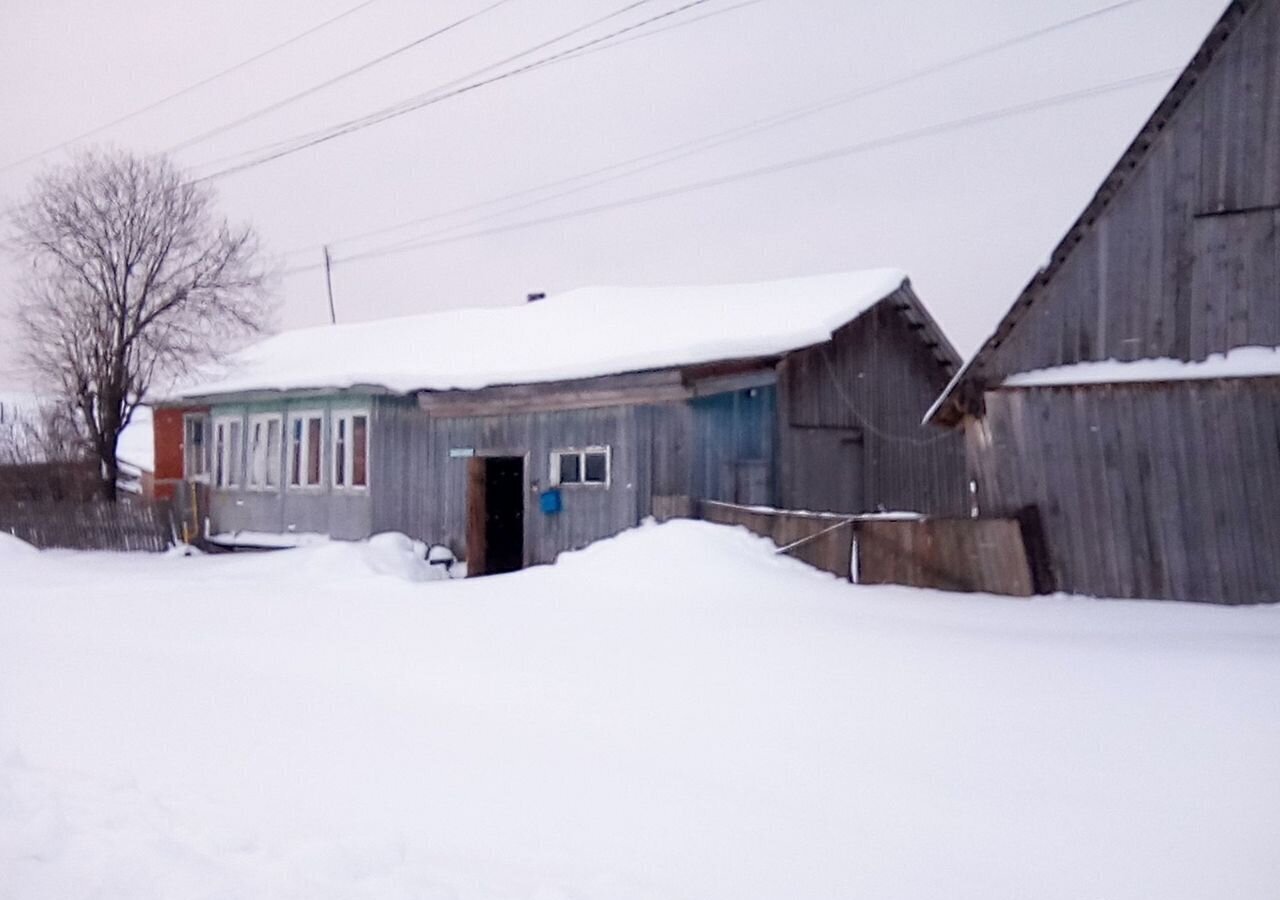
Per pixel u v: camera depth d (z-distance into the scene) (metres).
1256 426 12.18
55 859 4.81
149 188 26.33
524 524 18.95
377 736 6.84
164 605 13.52
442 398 19.92
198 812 5.43
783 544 14.90
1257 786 5.43
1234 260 12.50
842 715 7.03
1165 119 12.70
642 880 4.50
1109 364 12.94
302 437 23.19
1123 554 12.67
